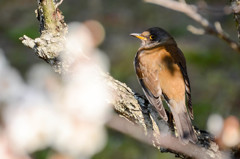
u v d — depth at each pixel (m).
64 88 4.02
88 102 3.99
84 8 24.91
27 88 3.90
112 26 23.30
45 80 3.99
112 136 14.80
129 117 7.55
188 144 7.19
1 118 3.82
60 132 3.94
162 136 7.33
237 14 7.66
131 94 7.70
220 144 5.07
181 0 7.23
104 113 4.09
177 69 9.65
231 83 18.48
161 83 9.44
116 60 19.89
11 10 24.41
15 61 20.16
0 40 21.77
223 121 5.07
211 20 23.27
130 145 14.45
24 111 3.84
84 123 3.97
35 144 3.88
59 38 7.62
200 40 21.88
